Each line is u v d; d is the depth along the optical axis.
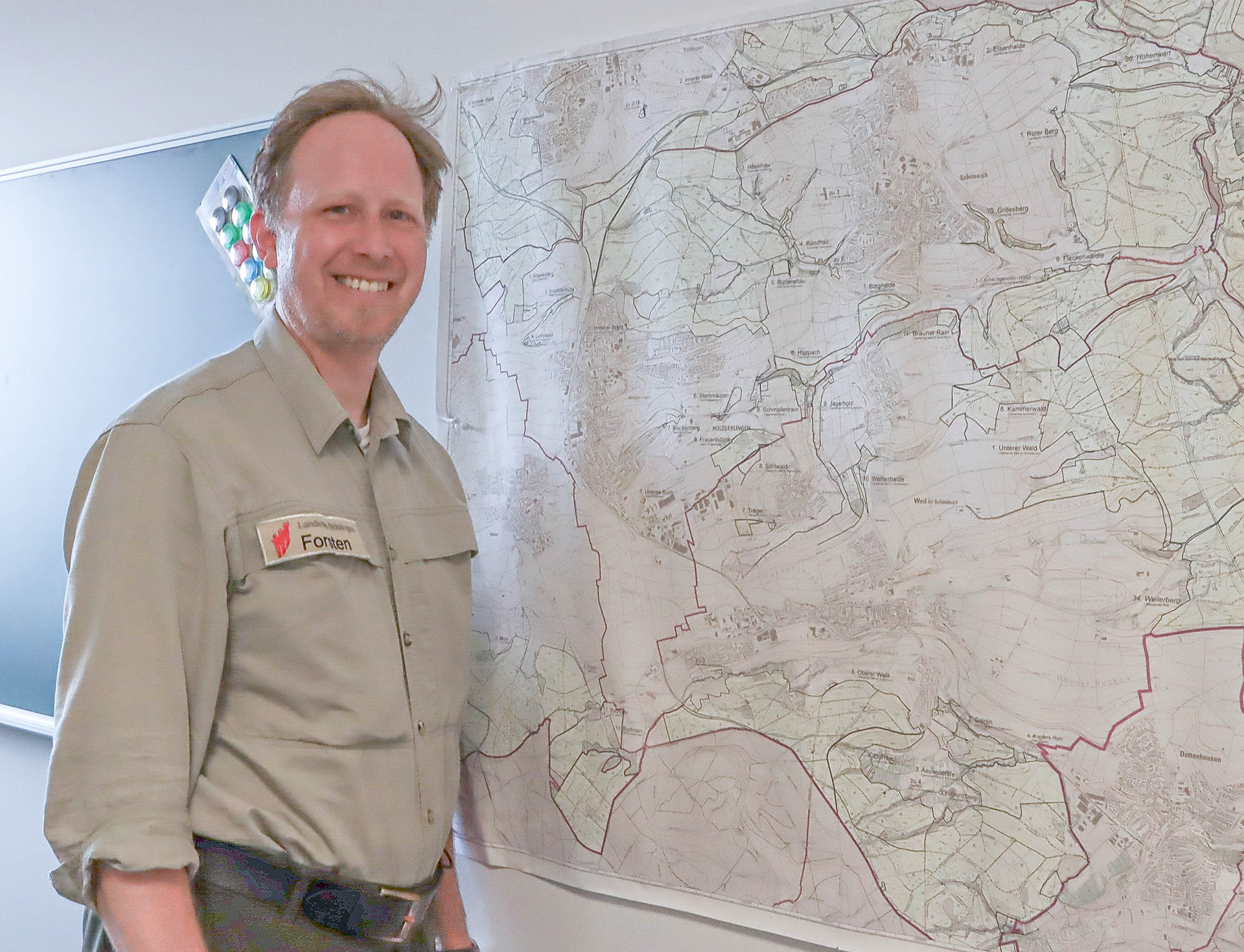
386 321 0.94
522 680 1.16
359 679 0.87
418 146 1.03
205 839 0.82
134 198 1.55
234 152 1.42
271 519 0.85
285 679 0.85
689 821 1.05
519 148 1.17
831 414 0.97
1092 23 0.85
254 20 1.44
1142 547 0.84
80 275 1.63
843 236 0.97
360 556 0.89
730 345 1.03
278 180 0.95
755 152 1.01
